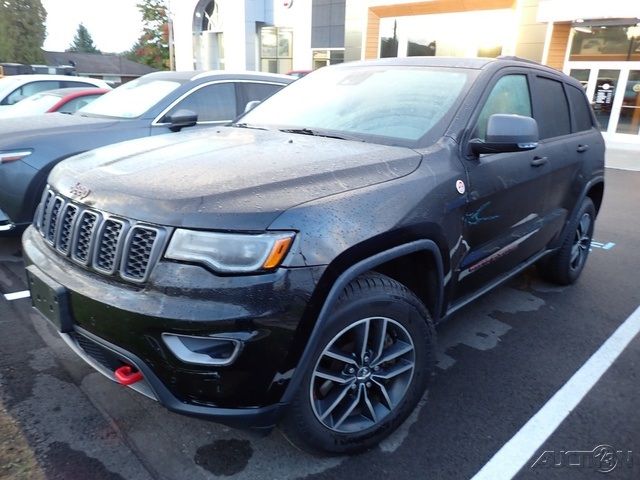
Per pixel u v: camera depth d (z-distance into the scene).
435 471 2.32
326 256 1.95
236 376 1.89
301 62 25.06
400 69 3.34
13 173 4.21
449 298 2.73
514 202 3.13
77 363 3.03
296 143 2.68
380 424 2.37
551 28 16.12
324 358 2.14
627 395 2.94
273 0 25.69
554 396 2.91
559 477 2.31
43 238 2.48
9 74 14.06
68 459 2.31
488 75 3.06
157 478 2.23
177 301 1.84
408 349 2.40
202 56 30.48
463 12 17.94
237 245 1.86
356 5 20.25
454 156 2.65
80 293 2.03
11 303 3.74
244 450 2.41
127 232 1.98
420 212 2.32
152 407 2.67
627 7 14.28
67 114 5.53
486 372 3.13
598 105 16.41
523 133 2.62
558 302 4.20
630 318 3.93
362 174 2.28
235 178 2.09
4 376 2.87
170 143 2.77
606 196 8.69
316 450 2.24
